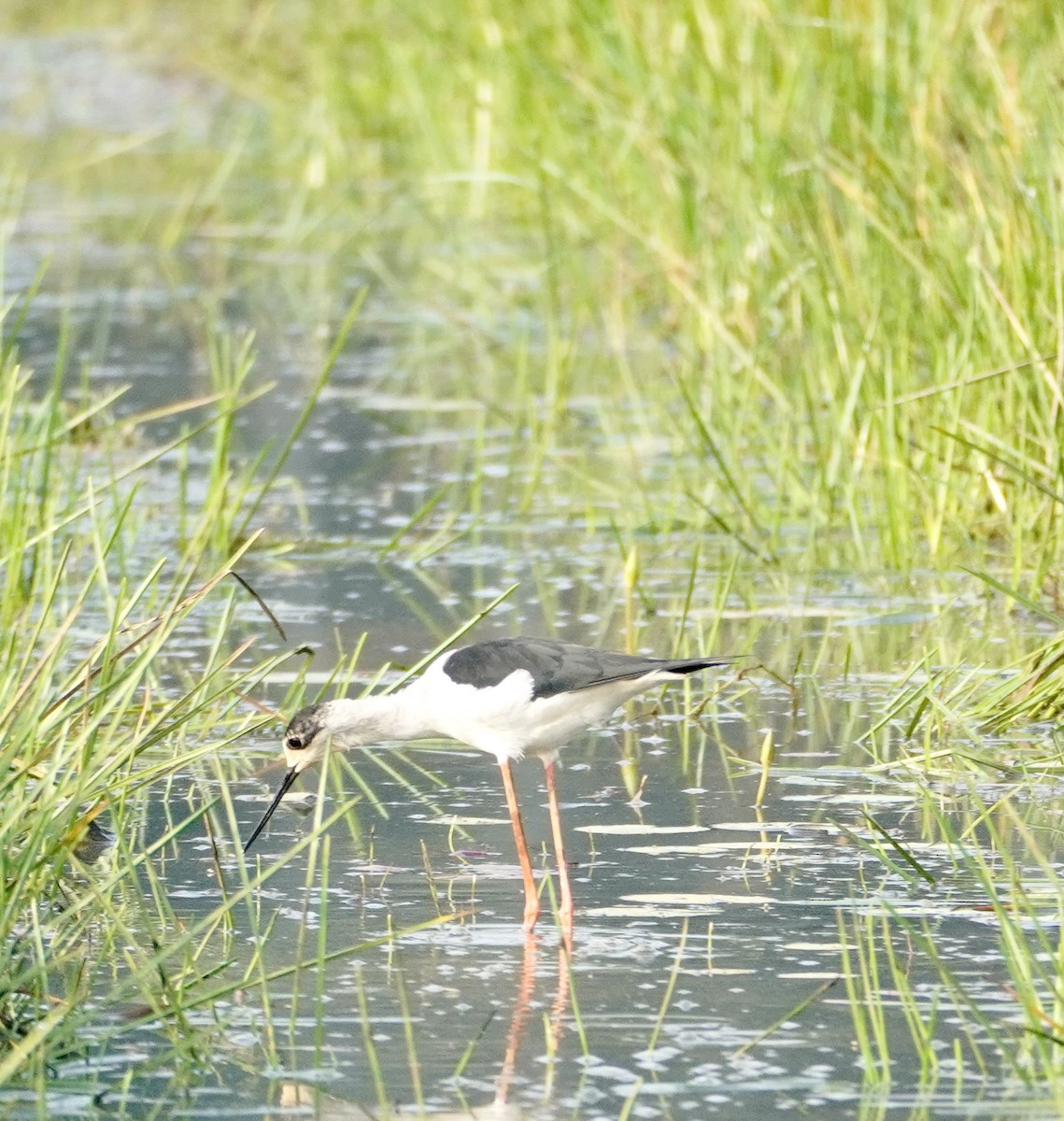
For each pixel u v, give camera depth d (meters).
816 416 17.50
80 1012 8.41
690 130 21.45
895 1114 7.44
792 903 9.48
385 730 10.32
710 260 19.81
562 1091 7.68
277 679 12.96
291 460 19.11
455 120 28.95
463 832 10.65
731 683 12.84
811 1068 7.84
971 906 9.38
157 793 11.26
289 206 32.56
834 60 19.31
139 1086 7.79
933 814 10.56
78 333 24.19
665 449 18.88
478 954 9.02
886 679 12.85
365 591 15.09
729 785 11.18
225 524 15.85
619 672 9.87
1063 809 10.57
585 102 24.20
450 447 19.59
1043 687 11.98
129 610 9.92
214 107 38.09
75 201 32.81
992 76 16.86
